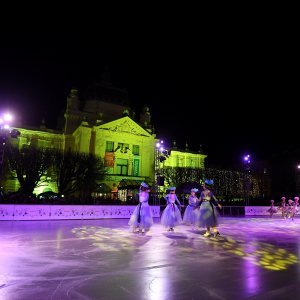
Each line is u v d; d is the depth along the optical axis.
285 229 15.03
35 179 36.28
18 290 4.62
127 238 10.57
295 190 62.38
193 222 14.59
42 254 7.42
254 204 39.25
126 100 60.28
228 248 8.71
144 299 4.31
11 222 17.66
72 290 4.64
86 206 22.19
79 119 54.16
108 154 48.94
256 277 5.57
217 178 48.19
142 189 12.68
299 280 5.41
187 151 65.25
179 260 6.89
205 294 4.56
